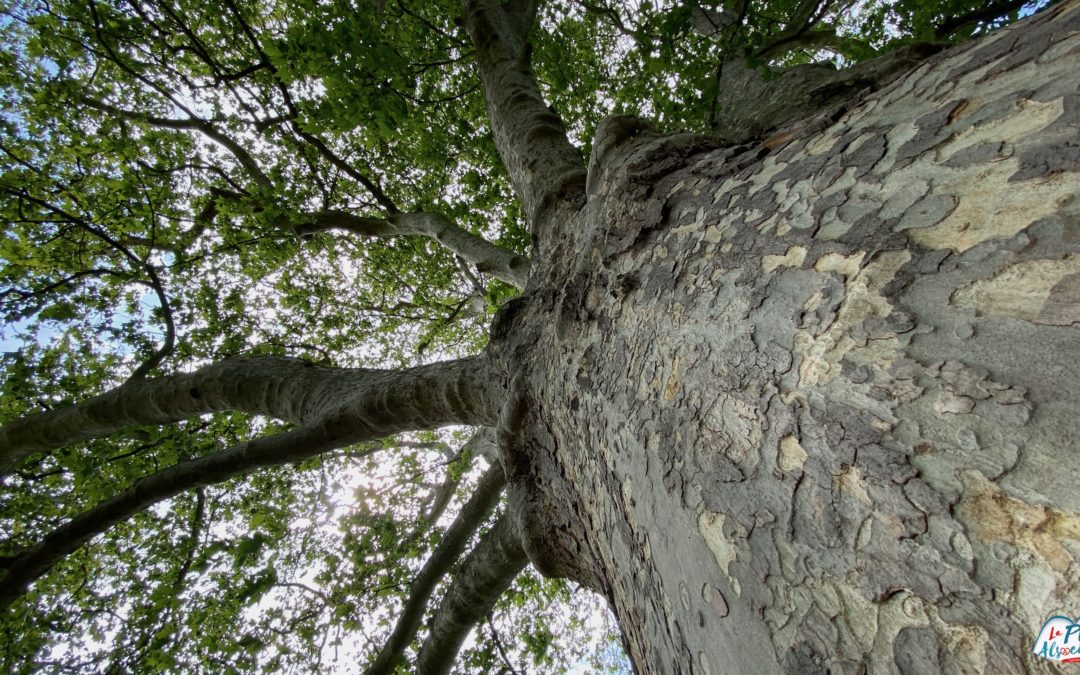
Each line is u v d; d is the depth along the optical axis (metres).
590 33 6.02
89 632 4.54
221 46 5.28
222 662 4.49
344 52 3.86
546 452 1.97
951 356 0.60
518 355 2.08
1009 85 0.76
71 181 4.99
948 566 0.53
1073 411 0.48
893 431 0.62
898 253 0.72
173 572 4.80
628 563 1.31
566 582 6.25
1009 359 0.55
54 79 4.68
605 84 6.09
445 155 5.62
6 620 4.29
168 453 5.38
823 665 0.63
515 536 3.16
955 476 0.55
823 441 0.69
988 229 0.64
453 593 3.60
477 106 5.94
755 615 0.75
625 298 1.37
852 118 1.06
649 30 3.32
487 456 5.06
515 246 6.37
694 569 0.92
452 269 7.07
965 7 3.29
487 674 5.02
